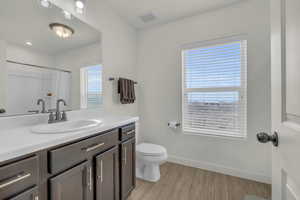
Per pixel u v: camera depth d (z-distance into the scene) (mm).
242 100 1836
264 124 1711
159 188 1649
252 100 1764
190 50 2156
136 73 2533
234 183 1728
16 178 623
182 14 2076
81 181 936
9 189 601
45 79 1270
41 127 1029
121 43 2150
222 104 1958
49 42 1294
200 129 2105
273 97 634
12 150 606
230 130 1915
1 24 1013
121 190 1323
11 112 1062
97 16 1729
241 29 1794
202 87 2084
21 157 650
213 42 1980
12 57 1069
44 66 1263
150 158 1722
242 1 1783
